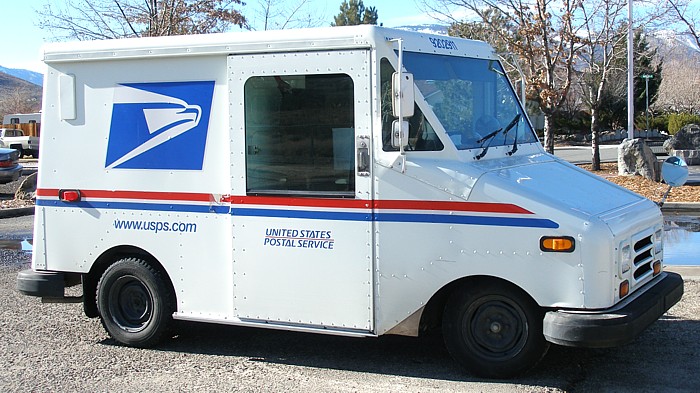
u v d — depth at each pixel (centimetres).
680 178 650
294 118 583
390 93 555
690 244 1117
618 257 520
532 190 531
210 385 564
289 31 584
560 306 516
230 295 618
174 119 630
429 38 590
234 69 601
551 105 1941
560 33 1905
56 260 685
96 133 660
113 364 621
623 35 2177
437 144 554
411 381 561
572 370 576
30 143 4553
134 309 672
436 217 545
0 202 1856
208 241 622
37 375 594
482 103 614
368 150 558
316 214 577
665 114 5566
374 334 569
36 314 786
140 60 641
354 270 570
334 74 568
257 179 598
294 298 591
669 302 576
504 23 1894
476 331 555
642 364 588
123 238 655
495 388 538
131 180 648
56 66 673
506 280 537
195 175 623
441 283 547
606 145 4650
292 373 589
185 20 1864
